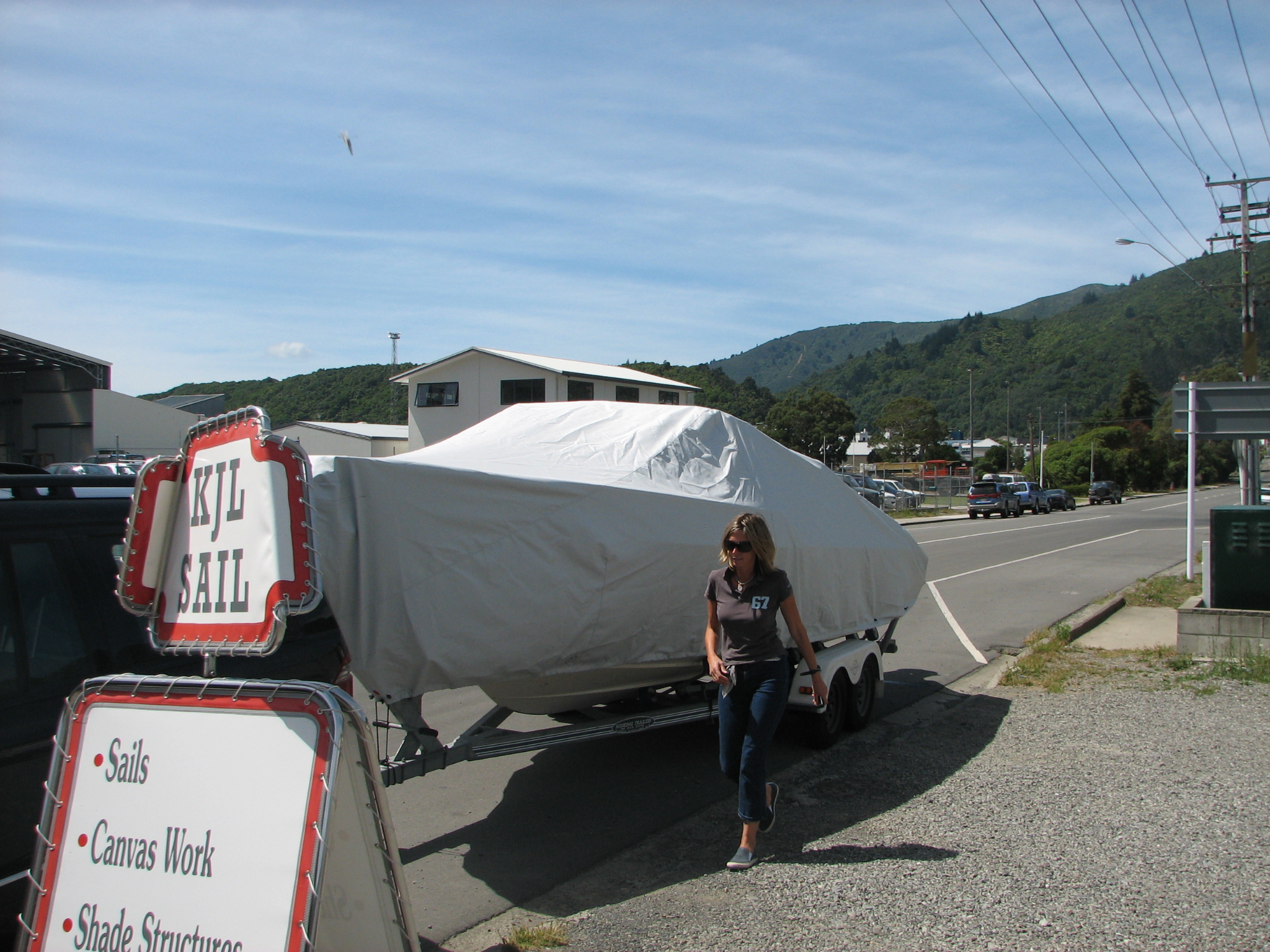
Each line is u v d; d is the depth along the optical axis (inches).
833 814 207.9
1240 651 354.6
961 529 1373.0
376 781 106.8
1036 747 256.1
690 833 199.6
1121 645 414.3
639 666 206.8
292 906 96.7
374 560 157.8
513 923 159.2
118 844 108.3
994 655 410.0
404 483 163.2
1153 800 210.2
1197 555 891.4
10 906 120.8
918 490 2586.1
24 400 1800.0
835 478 287.9
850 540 277.9
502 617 172.7
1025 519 1705.2
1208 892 162.4
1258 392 557.0
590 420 245.9
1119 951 142.7
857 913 157.8
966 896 162.9
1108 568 781.3
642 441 231.9
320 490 153.6
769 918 156.9
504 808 217.2
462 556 168.4
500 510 176.2
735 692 182.5
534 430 238.4
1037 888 165.5
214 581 116.7
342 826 106.0
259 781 103.0
